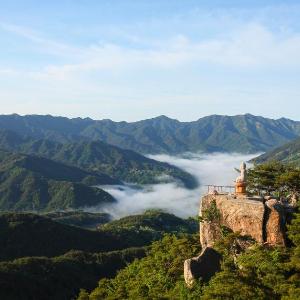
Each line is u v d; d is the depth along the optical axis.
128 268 85.00
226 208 60.62
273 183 68.94
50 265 155.25
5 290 129.88
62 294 141.50
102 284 79.81
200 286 51.94
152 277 65.50
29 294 133.75
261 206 57.28
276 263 48.75
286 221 56.97
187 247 67.69
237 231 56.34
